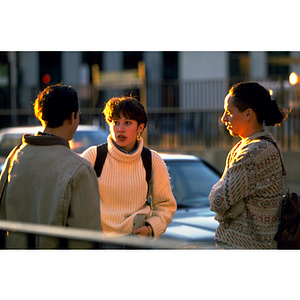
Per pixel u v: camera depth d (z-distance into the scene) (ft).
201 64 57.93
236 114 8.21
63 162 7.14
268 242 7.79
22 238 7.19
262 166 7.77
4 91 44.80
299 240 7.68
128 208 8.73
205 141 37.47
